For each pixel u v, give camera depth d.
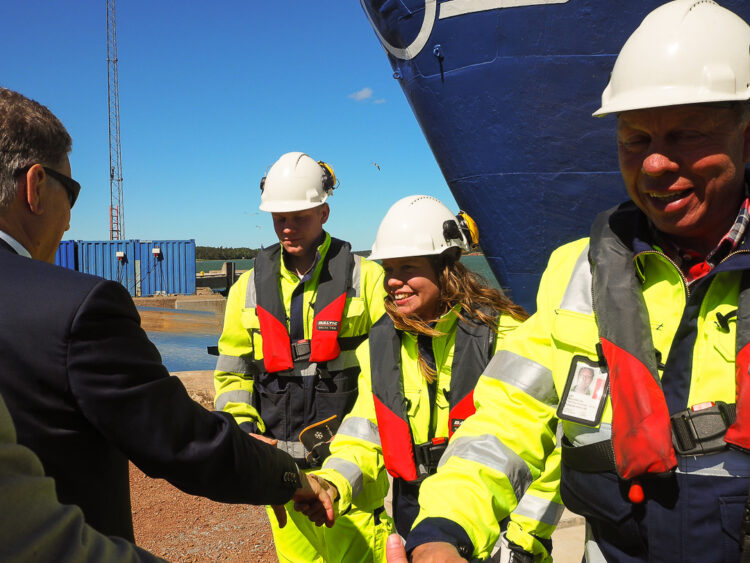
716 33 1.07
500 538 1.88
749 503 0.97
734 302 1.05
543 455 1.39
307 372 2.86
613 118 3.95
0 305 1.11
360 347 2.30
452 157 4.51
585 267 1.25
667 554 1.05
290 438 2.88
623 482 1.10
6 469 0.68
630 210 1.23
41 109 1.33
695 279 1.14
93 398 1.14
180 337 12.62
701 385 1.05
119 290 1.23
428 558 1.17
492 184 4.36
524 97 4.05
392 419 2.04
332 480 2.03
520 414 1.35
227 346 3.01
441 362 2.12
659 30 1.11
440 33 4.16
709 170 1.06
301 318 2.91
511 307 2.10
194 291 25.09
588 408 1.15
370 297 2.93
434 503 1.32
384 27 4.49
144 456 1.22
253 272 2.98
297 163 3.01
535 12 3.85
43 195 1.30
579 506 1.20
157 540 3.76
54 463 1.13
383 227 2.21
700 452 1.02
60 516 0.75
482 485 1.32
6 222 1.25
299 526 2.52
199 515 4.13
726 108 1.05
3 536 0.66
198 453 1.30
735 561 1.00
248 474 1.45
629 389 1.06
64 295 1.15
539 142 4.12
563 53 3.90
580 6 3.77
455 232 2.16
